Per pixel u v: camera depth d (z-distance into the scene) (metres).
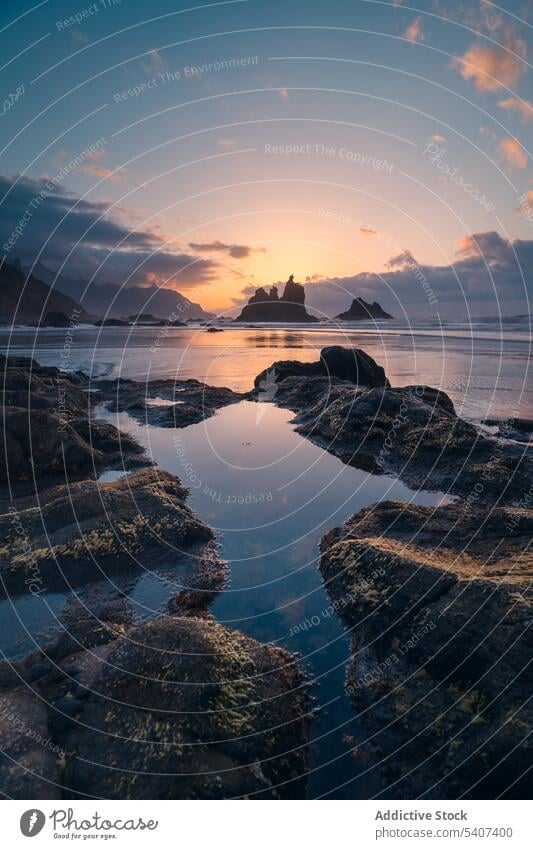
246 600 7.79
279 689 5.77
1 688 5.62
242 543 9.56
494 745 4.83
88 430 16.03
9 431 13.37
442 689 5.62
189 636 6.02
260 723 5.22
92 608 7.45
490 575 7.14
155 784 4.51
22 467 12.98
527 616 5.85
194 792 4.50
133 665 5.62
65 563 8.33
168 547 9.09
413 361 37.25
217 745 4.90
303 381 24.61
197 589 8.00
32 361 28.53
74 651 6.33
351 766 5.05
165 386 27.17
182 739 4.86
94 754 4.73
